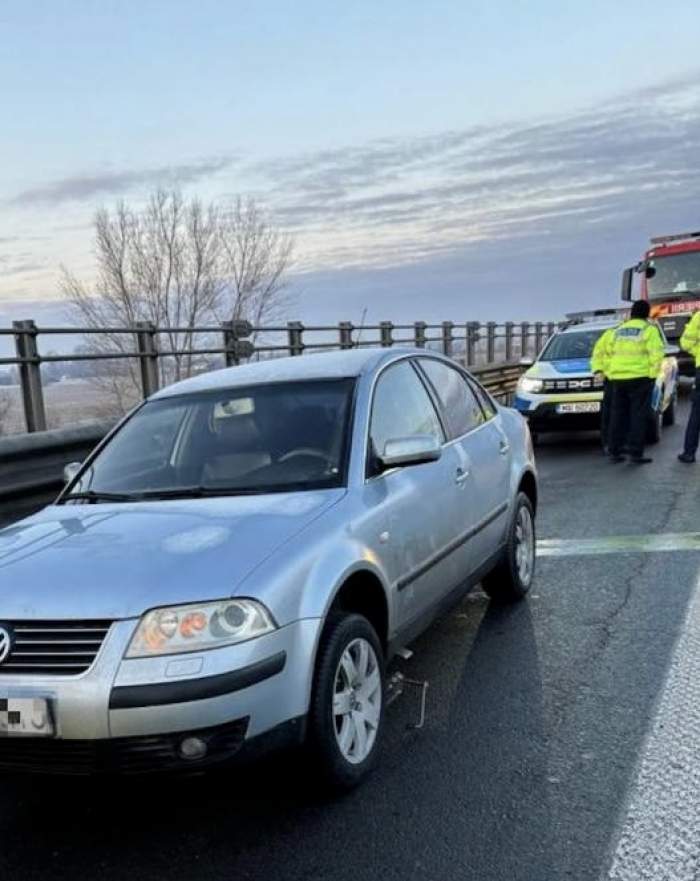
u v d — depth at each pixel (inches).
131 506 142.3
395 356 177.6
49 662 105.4
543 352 519.2
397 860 106.2
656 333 398.3
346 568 122.0
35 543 128.6
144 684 102.5
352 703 124.0
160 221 722.8
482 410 207.3
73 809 123.6
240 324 420.2
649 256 706.8
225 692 103.3
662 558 234.5
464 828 112.2
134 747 103.0
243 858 108.7
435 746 135.0
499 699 151.4
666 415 534.6
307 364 174.2
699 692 148.5
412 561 145.5
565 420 465.4
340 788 120.1
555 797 118.3
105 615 105.9
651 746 130.6
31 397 287.0
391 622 137.8
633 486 346.0
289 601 111.8
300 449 148.3
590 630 183.3
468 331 758.5
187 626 105.3
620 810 114.0
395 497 144.1
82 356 310.8
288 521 125.3
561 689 154.1
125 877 106.4
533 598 208.2
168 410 170.7
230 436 157.0
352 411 153.3
